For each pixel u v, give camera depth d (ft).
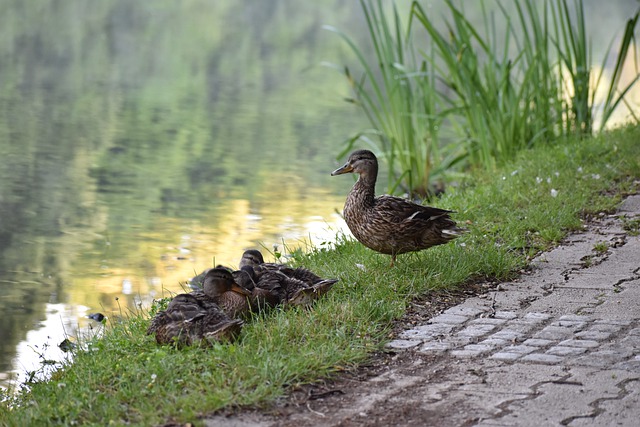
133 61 121.19
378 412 23.71
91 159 72.84
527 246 38.88
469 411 23.57
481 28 136.15
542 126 60.59
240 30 146.92
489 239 38.99
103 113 90.74
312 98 100.01
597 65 116.26
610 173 49.57
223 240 51.98
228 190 63.82
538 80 60.85
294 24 153.58
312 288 31.40
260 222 55.67
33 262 48.52
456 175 59.47
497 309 31.50
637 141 56.29
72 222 56.18
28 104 93.61
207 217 57.00
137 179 67.05
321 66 118.62
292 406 24.16
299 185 65.10
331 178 67.26
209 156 74.28
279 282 32.09
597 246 38.11
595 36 134.10
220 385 24.77
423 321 30.50
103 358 28.48
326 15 162.91
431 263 35.04
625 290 33.06
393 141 59.52
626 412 23.21
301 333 28.53
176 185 65.26
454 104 61.52
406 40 59.26
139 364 26.81
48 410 24.40
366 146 76.95
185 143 78.95
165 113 91.30
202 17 159.63
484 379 25.61
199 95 101.04
